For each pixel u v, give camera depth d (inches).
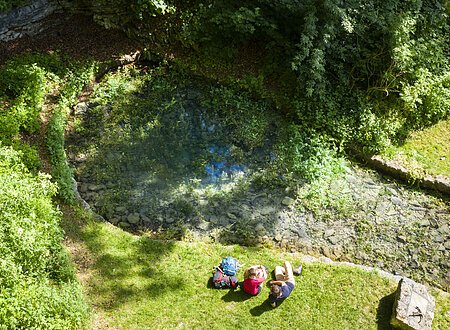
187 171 403.9
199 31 468.1
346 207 389.1
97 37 482.6
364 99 438.9
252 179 402.6
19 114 390.6
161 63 475.8
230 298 318.3
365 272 339.0
